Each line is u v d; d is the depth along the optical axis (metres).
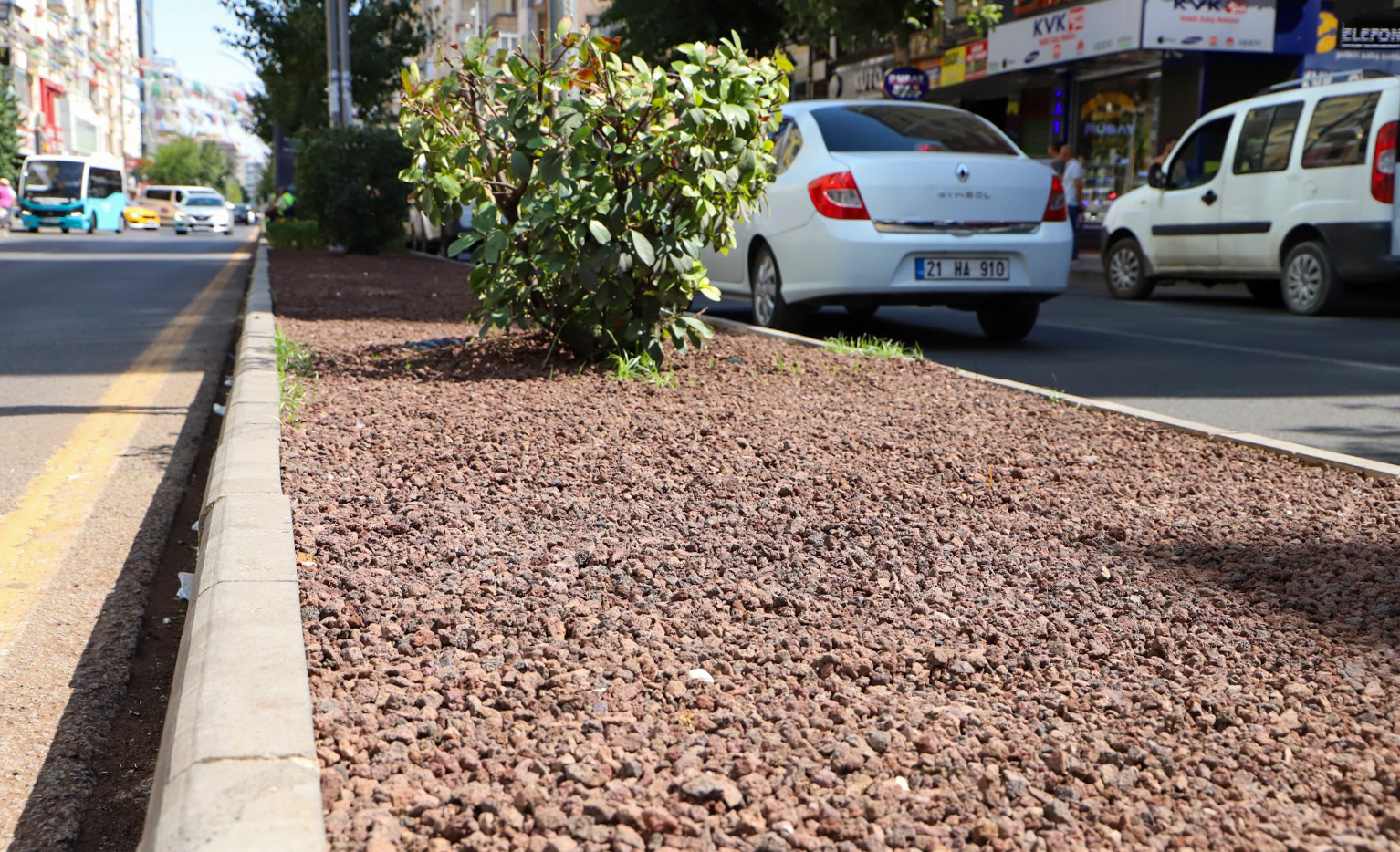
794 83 33.78
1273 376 7.66
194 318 11.90
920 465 4.57
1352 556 3.48
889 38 19.53
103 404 6.92
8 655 3.19
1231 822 1.95
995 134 9.13
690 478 4.28
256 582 2.81
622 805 1.94
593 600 3.01
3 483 5.00
